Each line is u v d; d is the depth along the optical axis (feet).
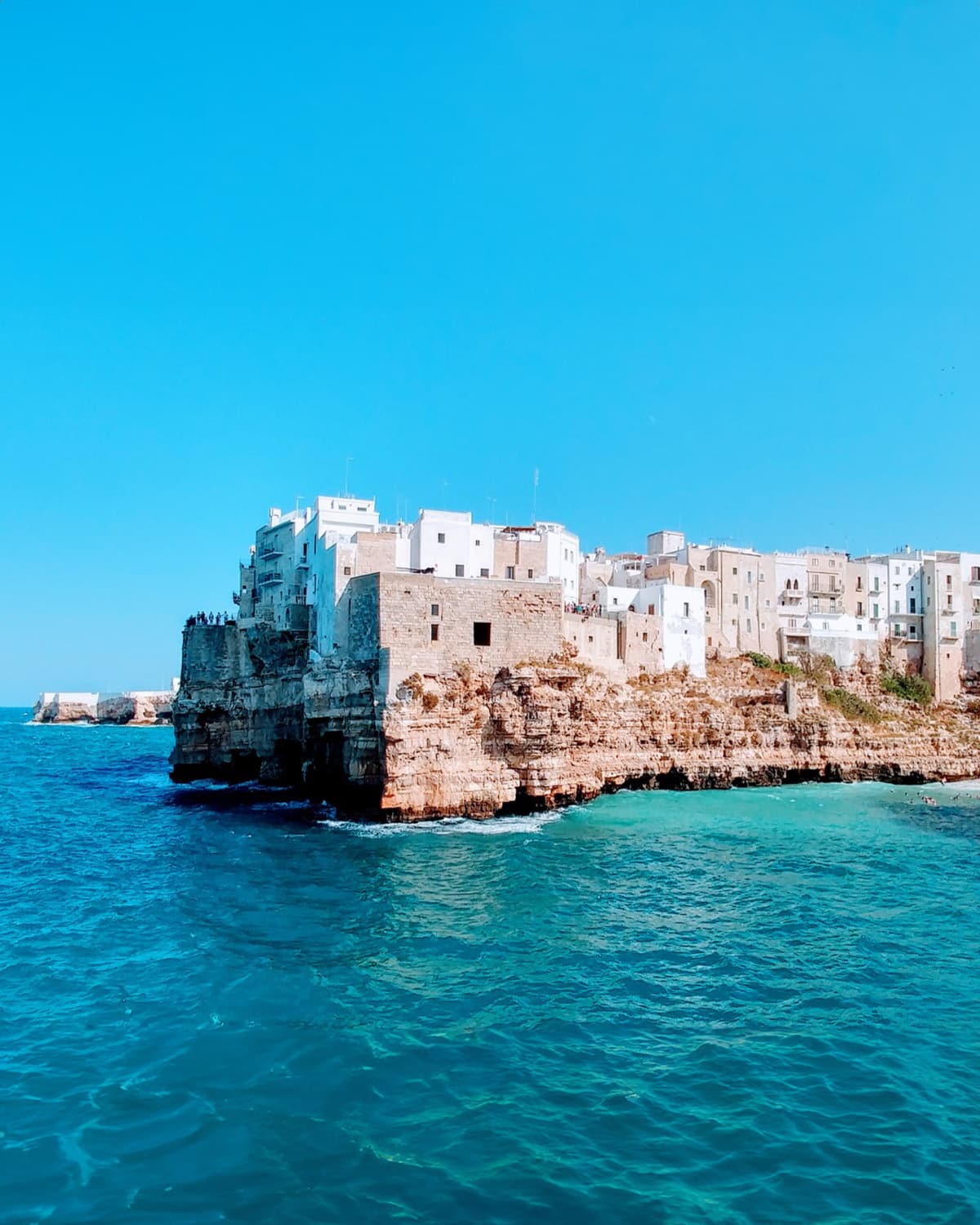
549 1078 68.54
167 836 173.78
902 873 140.97
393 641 184.65
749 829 179.63
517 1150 58.75
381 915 112.98
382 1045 74.08
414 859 147.23
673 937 104.12
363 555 206.39
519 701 191.62
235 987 86.94
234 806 221.46
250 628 264.52
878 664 326.03
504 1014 80.43
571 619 218.79
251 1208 52.90
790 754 251.19
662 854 152.87
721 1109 64.03
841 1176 56.03
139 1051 72.84
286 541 258.37
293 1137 60.34
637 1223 51.49
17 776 307.17
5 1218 51.60
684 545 363.35
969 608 344.08
